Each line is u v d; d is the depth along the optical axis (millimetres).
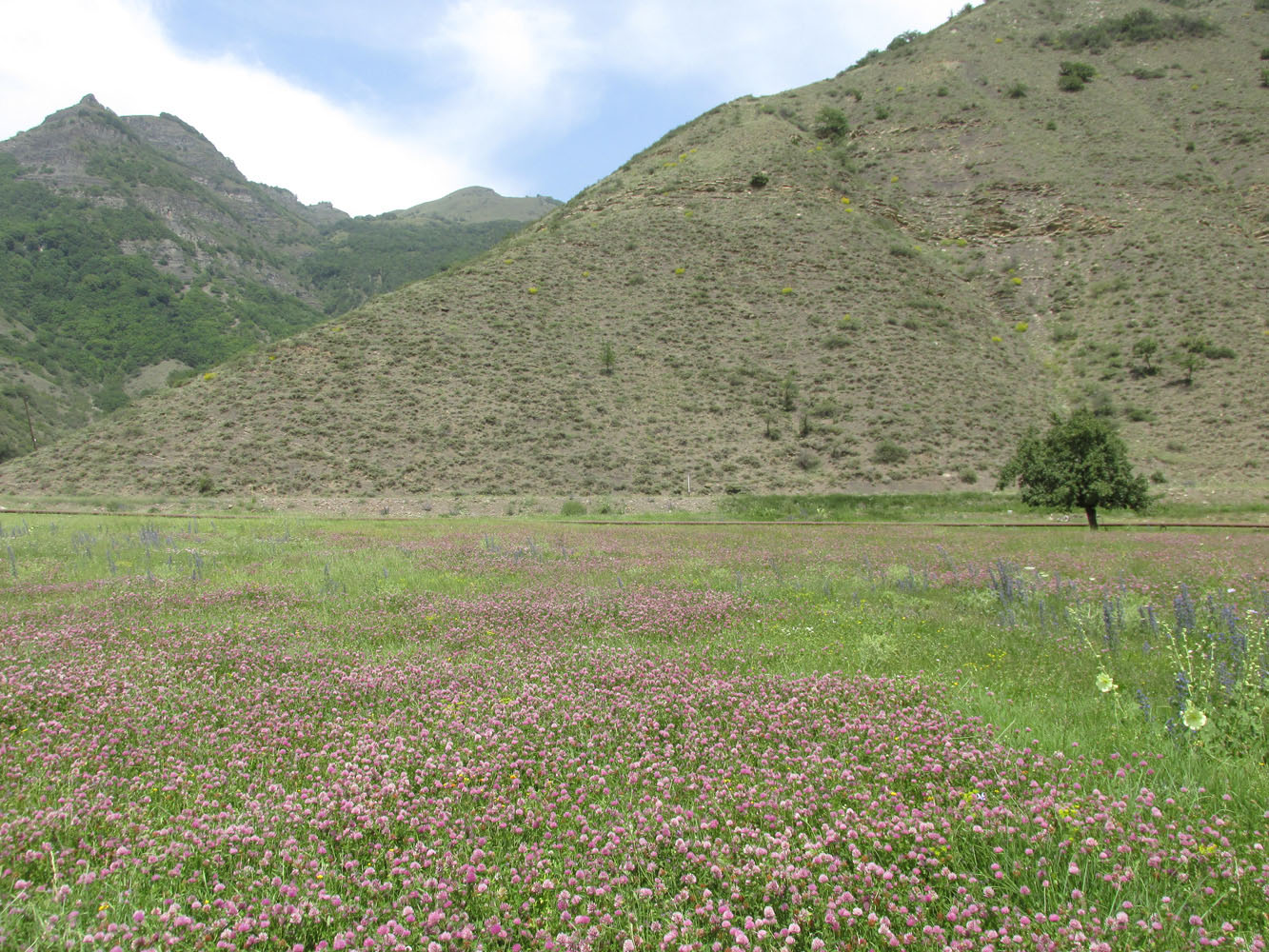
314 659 9109
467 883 4117
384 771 5688
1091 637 10500
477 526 33875
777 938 3572
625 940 3555
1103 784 5297
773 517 42750
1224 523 34406
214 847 4414
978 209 85750
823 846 4426
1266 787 5242
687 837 4641
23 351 135125
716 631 10984
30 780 5355
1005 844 4469
